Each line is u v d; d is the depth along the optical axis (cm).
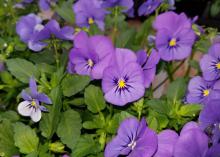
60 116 44
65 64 52
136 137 40
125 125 39
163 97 52
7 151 44
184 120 45
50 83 47
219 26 108
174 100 46
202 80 47
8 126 44
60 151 44
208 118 40
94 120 45
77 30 57
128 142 40
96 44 46
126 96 44
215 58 47
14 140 43
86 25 58
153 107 44
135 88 44
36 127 48
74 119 44
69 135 43
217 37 54
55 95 43
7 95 52
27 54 56
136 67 43
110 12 58
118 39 55
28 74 48
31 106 44
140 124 39
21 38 55
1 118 46
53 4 64
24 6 67
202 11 119
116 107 46
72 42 55
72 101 46
